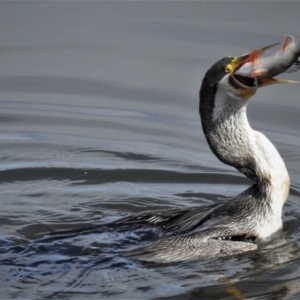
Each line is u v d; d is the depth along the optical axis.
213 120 10.88
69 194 12.87
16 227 11.59
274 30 17.39
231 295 9.66
